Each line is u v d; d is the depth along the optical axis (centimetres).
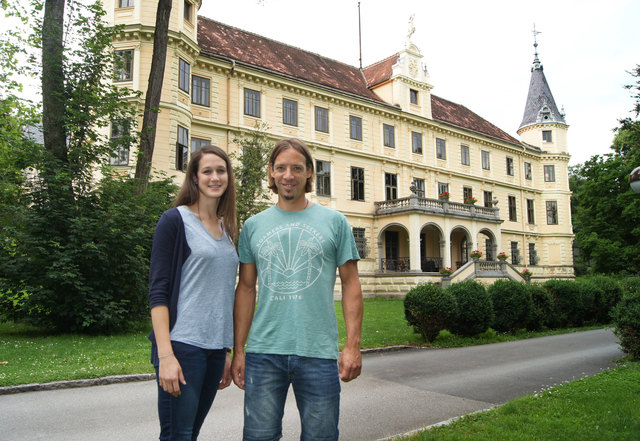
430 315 1103
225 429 480
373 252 2933
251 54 2653
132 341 1021
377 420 518
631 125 1675
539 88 4569
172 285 258
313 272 268
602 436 431
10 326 1291
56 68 1142
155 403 574
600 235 3147
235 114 2394
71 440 444
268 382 260
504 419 487
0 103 1332
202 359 253
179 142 2042
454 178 3531
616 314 911
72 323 1135
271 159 294
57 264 1034
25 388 627
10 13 1203
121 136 1219
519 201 4088
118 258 1138
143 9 1984
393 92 3222
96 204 1170
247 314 293
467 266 2669
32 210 1093
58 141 1150
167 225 263
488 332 1274
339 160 2839
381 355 956
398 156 3153
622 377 690
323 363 260
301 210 287
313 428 255
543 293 1431
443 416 533
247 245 293
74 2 1170
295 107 2662
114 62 1208
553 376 753
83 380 664
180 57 2084
